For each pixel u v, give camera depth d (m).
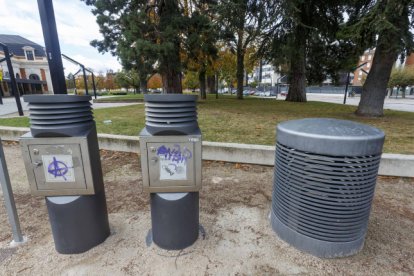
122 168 4.19
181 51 13.61
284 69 20.78
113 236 2.40
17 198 3.19
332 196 2.01
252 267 2.03
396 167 3.62
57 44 2.76
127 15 11.50
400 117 8.64
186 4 15.65
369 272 1.98
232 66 23.97
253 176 3.86
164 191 2.08
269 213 2.86
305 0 10.14
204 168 4.16
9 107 17.08
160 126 1.89
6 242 2.31
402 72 40.91
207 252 2.19
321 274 1.97
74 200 2.03
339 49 17.39
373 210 2.89
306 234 2.17
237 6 10.40
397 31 6.42
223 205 3.03
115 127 6.63
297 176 2.13
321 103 16.77
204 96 22.28
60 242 2.11
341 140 1.88
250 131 6.15
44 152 1.90
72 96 1.84
